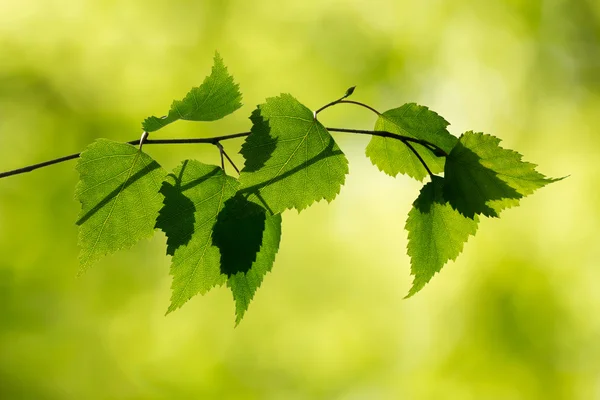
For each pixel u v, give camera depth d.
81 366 7.87
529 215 8.98
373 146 1.83
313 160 1.52
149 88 8.37
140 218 1.63
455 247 1.76
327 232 9.03
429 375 8.90
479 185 1.66
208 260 1.55
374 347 8.93
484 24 9.70
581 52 9.64
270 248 1.60
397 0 9.44
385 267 9.06
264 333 8.68
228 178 1.55
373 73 9.30
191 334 8.33
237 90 1.59
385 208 9.13
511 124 9.60
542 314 8.73
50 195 7.80
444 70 9.61
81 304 7.86
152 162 1.61
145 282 8.05
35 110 8.05
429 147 1.73
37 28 8.29
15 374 7.61
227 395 8.43
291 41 9.12
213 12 8.88
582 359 8.71
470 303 8.90
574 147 9.33
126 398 7.96
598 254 8.80
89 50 8.38
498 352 8.78
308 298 8.89
